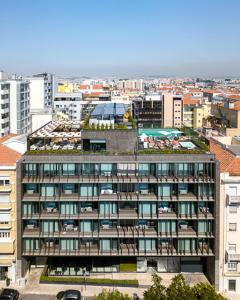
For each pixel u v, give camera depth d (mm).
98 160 76562
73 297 71375
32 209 77250
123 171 77125
